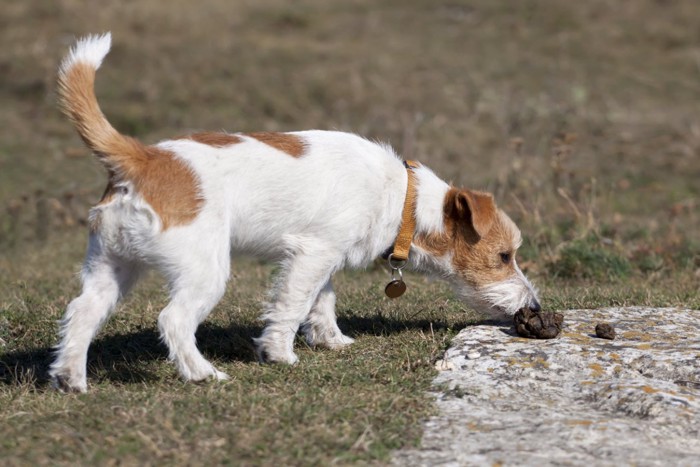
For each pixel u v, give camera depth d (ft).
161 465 21.71
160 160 28.02
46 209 61.62
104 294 28.37
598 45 106.01
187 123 84.02
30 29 102.42
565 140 59.72
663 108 89.51
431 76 95.30
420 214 32.24
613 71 98.53
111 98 88.02
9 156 77.00
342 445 22.86
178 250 27.73
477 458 22.34
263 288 42.73
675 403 25.29
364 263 32.17
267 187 29.43
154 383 29.27
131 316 36.96
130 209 27.58
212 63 96.27
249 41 103.65
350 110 86.53
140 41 100.68
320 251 30.40
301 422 24.34
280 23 112.78
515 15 115.75
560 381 27.91
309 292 30.73
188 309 28.14
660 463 22.16
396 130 78.48
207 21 109.81
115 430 23.67
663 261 48.37
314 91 90.43
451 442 23.31
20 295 41.04
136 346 33.88
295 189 29.71
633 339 30.66
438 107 87.20
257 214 29.55
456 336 31.76
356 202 30.50
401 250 32.19
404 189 31.91
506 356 29.22
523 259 48.34
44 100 89.45
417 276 45.14
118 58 96.37
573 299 38.50
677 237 51.67
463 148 76.54
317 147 30.53
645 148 79.46
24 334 35.14
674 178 73.41
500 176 61.31
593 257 46.60
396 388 27.30
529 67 98.94
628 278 45.80
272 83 92.17
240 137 29.81
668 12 116.16
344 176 30.37
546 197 57.77
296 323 30.96
